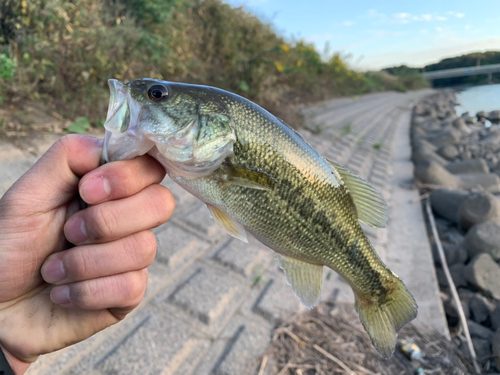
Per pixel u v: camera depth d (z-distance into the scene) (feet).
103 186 0.58
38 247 0.63
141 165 0.64
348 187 0.90
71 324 0.67
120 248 0.59
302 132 4.24
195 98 0.73
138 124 0.67
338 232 0.88
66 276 0.59
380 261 0.96
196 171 0.73
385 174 3.69
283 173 0.79
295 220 0.82
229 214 0.79
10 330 0.63
